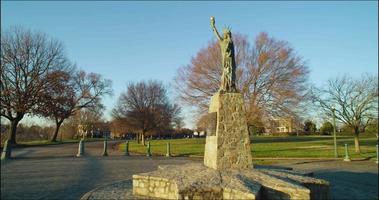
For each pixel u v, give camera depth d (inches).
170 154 1142.3
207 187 358.3
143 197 417.1
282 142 1847.9
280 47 1391.5
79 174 637.3
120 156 1061.1
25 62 1485.0
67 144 1990.7
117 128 2449.6
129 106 2177.7
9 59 1448.1
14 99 1455.5
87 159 923.4
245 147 471.2
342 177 695.1
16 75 1478.8
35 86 1505.9
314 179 439.5
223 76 494.6
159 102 2233.0
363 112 1242.6
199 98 1428.4
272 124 1408.7
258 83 1395.2
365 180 660.1
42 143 1983.3
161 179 416.2
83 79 2138.3
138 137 2353.6
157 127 2225.6
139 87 2199.8
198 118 1427.2
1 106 1445.6
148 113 2144.4
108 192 448.1
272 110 1366.9
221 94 480.7
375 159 1032.8
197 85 1417.3
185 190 350.9
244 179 396.2
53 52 1710.1
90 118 3063.5
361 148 1414.9
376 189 569.0
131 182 534.0
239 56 1392.7
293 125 1408.7
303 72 1380.4
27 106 1477.6
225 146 465.7
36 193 462.9
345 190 553.0
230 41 499.2
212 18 517.3
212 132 487.5
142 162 872.3
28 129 2444.6
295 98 1357.0
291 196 369.1
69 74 1649.9
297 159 1012.5
